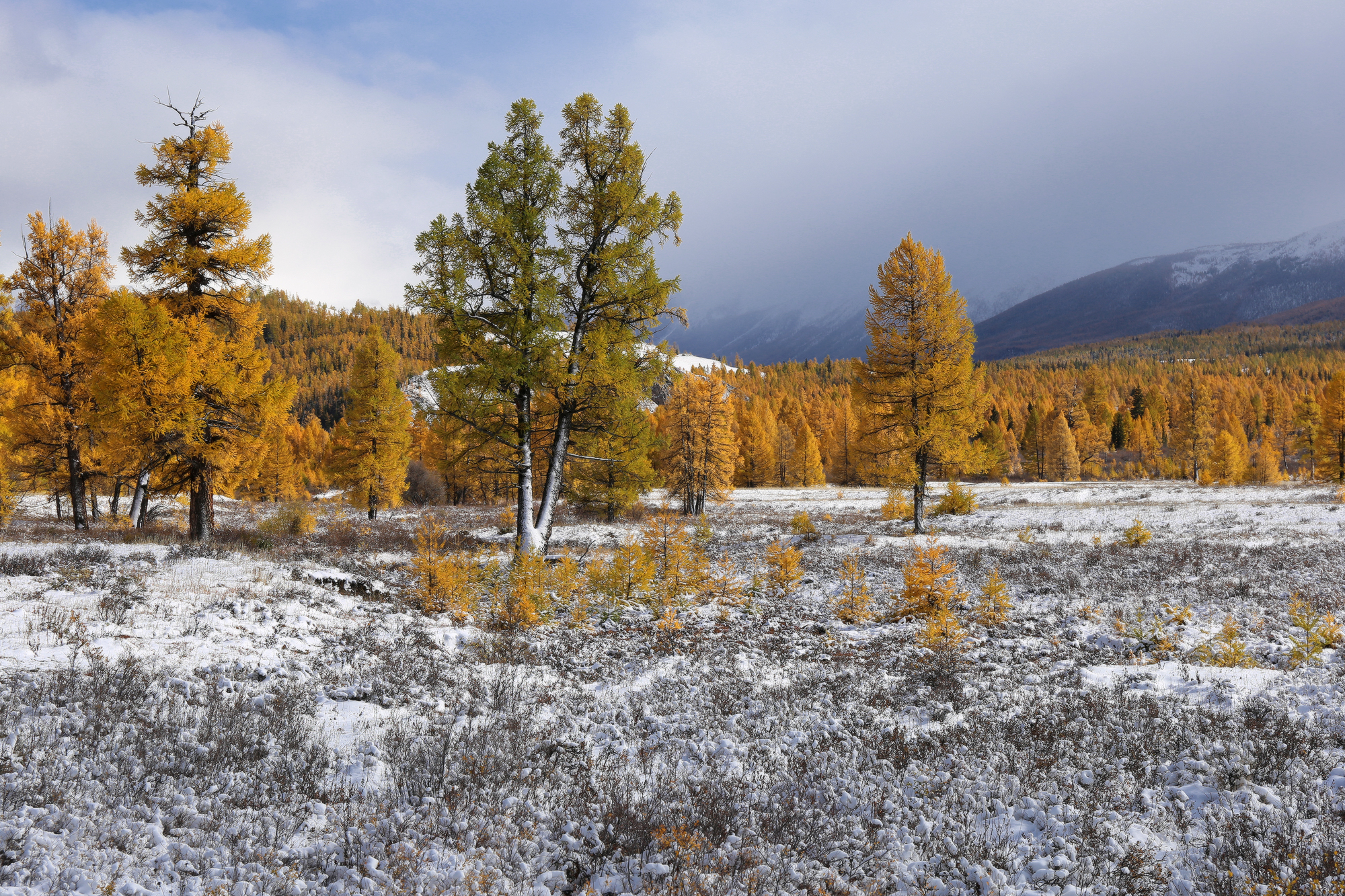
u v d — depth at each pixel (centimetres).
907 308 2812
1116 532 2564
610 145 1700
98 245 2403
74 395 2381
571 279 1691
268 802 527
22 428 2370
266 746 620
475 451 1731
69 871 386
